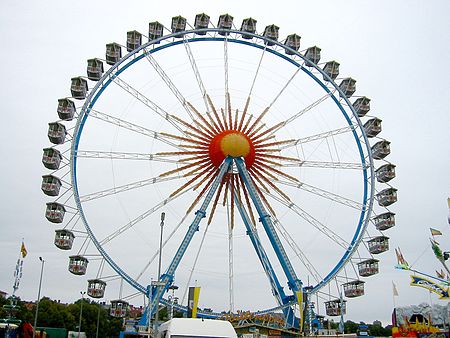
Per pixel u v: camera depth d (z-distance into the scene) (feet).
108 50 168.35
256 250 161.99
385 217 176.86
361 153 168.55
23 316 281.54
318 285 157.69
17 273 180.75
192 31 171.12
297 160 167.73
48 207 161.17
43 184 161.58
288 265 156.97
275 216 162.09
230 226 163.02
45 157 160.25
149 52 165.58
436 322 159.74
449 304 152.05
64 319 319.68
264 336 138.31
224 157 162.40
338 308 167.73
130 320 157.07
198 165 162.50
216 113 166.50
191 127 164.35
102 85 155.63
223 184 164.55
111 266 146.20
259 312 160.35
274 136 168.04
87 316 348.18
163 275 148.36
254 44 177.37
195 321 58.08
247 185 161.07
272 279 160.15
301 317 148.46
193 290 159.94
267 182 165.89
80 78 166.20
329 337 132.05
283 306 157.28
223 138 162.81
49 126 161.79
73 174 146.41
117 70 159.02
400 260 171.53
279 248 158.51
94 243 144.87
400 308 164.96
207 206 156.04
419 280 166.50
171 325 57.00
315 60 184.24
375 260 175.01
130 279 148.36
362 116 186.70
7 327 157.38
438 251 166.30
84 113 150.20
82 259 155.84
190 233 152.76
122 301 153.99
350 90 185.57
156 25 169.99
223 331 57.36
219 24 177.06
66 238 159.74
